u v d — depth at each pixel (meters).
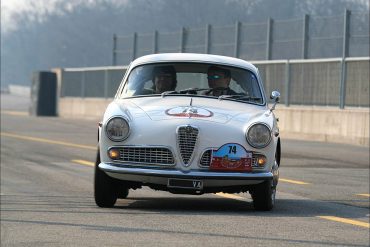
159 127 34.50
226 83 38.72
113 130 34.81
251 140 34.56
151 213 34.81
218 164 34.28
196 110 35.62
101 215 34.19
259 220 33.00
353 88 97.38
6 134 99.62
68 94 164.62
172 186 34.28
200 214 34.62
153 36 142.88
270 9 132.88
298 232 30.08
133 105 36.59
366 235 30.09
